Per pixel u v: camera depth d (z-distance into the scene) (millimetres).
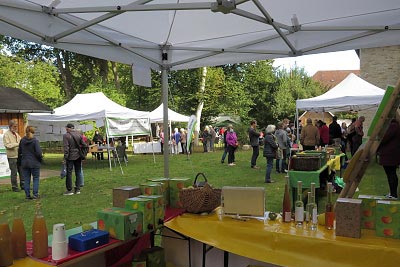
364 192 5551
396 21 2945
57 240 1846
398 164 5094
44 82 21969
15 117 10414
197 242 2865
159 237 3795
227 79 23359
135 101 25562
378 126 2217
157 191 2602
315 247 2000
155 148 16703
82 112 10789
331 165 6016
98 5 2695
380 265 1831
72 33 2711
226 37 3697
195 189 2570
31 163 6520
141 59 3783
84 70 24484
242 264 2678
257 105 28688
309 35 3373
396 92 2115
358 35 3141
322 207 4809
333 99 9141
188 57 3992
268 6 2910
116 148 12188
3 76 20281
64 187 7922
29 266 1764
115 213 2166
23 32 2582
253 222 2367
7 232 1757
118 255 2672
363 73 14930
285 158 9422
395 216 1974
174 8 2273
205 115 22594
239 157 14234
